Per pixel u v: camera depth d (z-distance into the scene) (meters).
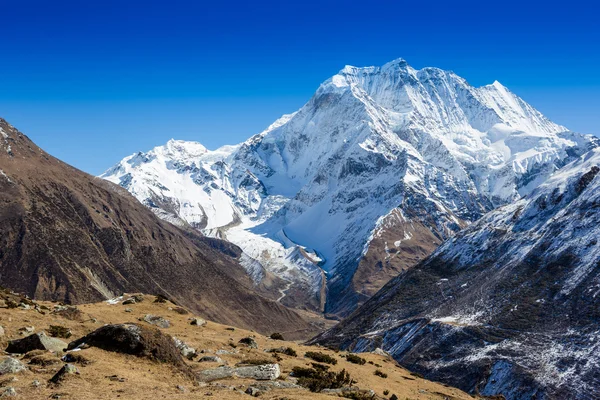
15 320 46.75
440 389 61.31
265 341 64.12
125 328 39.19
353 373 55.53
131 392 32.25
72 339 46.00
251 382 40.03
